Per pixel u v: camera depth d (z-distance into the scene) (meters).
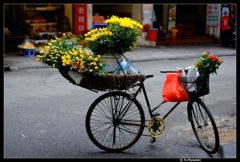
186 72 5.32
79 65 4.98
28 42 15.66
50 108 7.91
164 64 14.68
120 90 5.50
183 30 22.05
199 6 22.84
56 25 18.19
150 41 19.41
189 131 6.50
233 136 6.16
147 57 15.94
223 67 13.75
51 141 5.96
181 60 15.98
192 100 5.52
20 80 11.12
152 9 19.61
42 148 5.67
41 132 6.39
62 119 7.14
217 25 22.06
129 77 5.21
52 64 5.16
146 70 13.10
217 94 9.37
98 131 6.14
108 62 5.29
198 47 19.80
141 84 5.52
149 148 5.71
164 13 21.48
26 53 15.33
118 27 5.27
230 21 22.09
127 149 5.66
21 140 6.00
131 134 6.09
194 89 5.30
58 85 10.31
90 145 5.81
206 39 22.05
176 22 22.77
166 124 6.89
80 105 8.18
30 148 5.66
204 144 5.70
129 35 5.27
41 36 16.27
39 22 17.95
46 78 11.45
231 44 20.31
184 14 22.94
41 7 18.56
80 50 5.11
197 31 22.94
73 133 6.34
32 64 13.73
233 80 11.21
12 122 6.93
